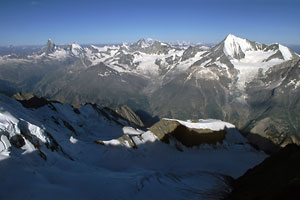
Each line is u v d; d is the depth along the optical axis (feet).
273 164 176.86
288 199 111.14
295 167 151.94
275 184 141.18
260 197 132.98
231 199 155.84
